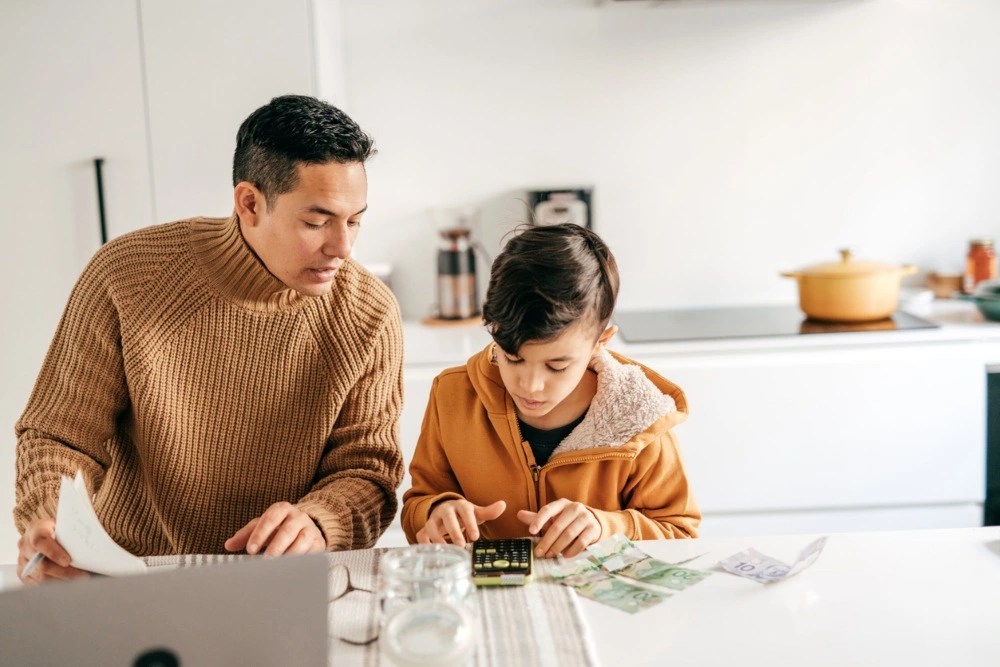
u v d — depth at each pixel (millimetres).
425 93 2754
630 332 2500
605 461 1315
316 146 1140
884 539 1189
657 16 2734
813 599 1026
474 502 1367
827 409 2383
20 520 1211
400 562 983
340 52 2656
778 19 2752
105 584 815
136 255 1353
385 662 908
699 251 2861
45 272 2336
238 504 1421
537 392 1199
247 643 845
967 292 2787
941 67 2797
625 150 2801
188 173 2312
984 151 2846
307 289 1246
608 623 983
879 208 2861
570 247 1183
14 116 2266
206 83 2279
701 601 1026
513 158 2795
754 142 2811
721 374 2361
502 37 2732
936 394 2381
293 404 1381
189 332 1337
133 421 1419
